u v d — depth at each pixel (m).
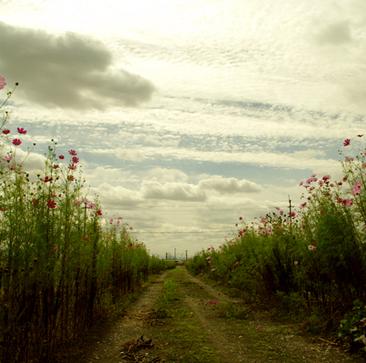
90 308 9.28
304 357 6.54
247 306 12.40
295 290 10.88
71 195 7.21
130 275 18.30
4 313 5.24
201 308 13.00
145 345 7.55
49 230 6.41
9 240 5.35
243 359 6.55
